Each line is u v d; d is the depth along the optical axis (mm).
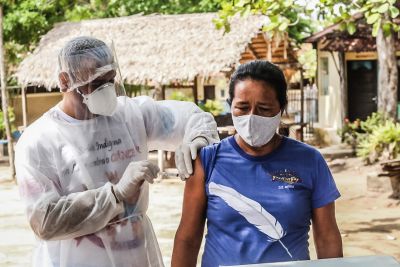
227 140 2680
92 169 2930
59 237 2811
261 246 2543
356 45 16312
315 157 2637
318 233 2678
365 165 13289
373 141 13047
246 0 6512
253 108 2512
